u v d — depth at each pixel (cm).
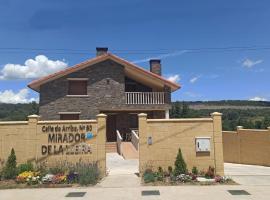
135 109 2830
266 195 1123
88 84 2786
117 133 2667
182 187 1261
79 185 1315
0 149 1520
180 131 1479
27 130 1523
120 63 2831
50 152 1512
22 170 1441
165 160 1470
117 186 1295
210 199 1073
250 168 1942
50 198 1125
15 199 1121
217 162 1460
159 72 3269
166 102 2886
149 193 1170
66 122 1523
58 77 2759
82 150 1510
